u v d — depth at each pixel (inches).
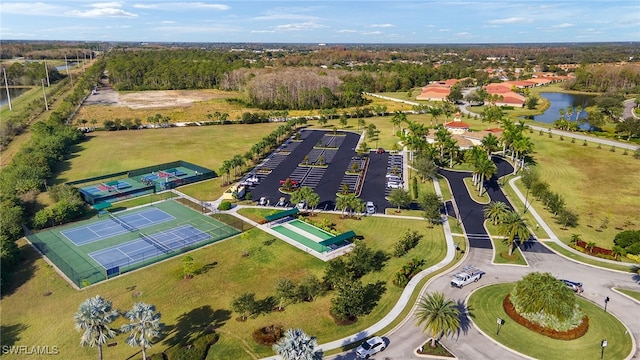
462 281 2137.1
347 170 4099.4
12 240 2549.2
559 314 1779.0
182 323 1856.5
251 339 1747.0
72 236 2723.9
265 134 5580.7
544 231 2822.3
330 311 1925.4
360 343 1726.1
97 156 4512.8
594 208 3184.1
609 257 2466.8
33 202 3248.0
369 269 2289.6
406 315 1915.6
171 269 2303.2
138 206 3238.2
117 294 2069.4
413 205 3240.7
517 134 4077.3
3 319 1877.5
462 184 3727.9
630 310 1963.6
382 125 6181.1
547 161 4333.2
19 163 3757.4
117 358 1643.7
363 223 2913.4
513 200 3358.8
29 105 7012.8
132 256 2448.3
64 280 2192.4
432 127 5807.1
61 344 1720.0
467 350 1683.1
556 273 2297.0
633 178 3801.7
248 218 3002.0
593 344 1720.0
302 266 2338.8
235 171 4057.6
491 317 1898.4
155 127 5935.0
